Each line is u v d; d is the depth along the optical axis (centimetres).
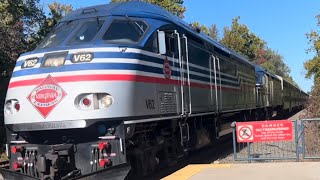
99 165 870
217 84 1503
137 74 918
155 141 1031
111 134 873
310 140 1430
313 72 3053
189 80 1209
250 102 2139
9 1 1697
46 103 873
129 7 1039
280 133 1228
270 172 988
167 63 1066
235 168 1049
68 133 897
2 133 1622
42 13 1956
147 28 1009
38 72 895
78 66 871
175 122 1113
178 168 1228
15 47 1648
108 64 876
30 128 888
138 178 985
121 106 871
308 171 991
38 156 886
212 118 1479
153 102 976
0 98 1667
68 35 976
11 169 941
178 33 1152
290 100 4456
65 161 888
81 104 858
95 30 970
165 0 2998
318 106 1684
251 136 1246
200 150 1656
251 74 2231
